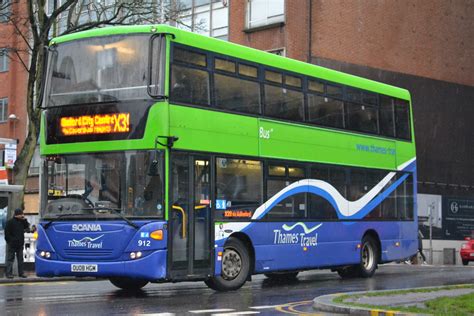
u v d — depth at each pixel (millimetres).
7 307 12125
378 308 11031
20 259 20500
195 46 14508
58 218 13836
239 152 15266
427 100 39750
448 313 10281
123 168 13484
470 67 42469
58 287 17516
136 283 16359
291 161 16672
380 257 19750
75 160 13922
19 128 48906
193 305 12562
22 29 40844
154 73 13586
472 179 41625
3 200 21016
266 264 15836
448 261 31984
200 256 14188
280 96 16609
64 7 25594
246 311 11617
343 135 18469
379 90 20141
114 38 14016
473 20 42906
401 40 38406
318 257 17297
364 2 36594
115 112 13672
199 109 14375
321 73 18031
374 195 19422
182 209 13828
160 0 31344
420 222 37094
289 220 16500
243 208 15289
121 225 13312
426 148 39562
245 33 35156
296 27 33562
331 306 11555
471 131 42094
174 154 13758
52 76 14438
